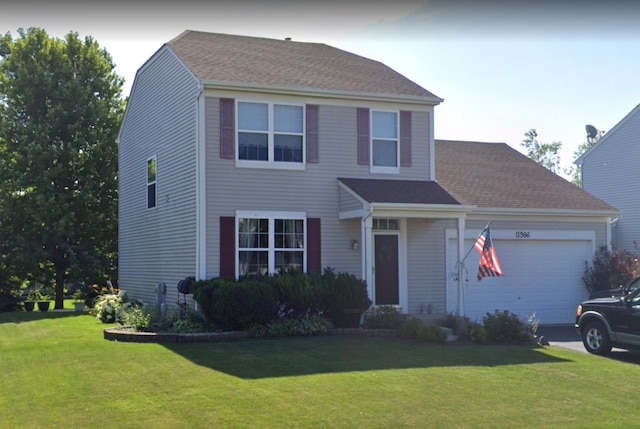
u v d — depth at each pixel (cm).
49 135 2992
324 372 1169
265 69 1984
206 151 1792
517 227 2192
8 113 2991
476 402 977
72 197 2991
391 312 1738
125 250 2558
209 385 1058
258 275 1786
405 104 2036
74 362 1268
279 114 1883
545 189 2380
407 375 1153
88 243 3075
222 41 2217
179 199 1939
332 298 1706
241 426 837
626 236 2986
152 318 1720
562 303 2234
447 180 2294
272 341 1529
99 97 3183
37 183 2930
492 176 2420
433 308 2008
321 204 1911
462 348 1488
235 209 1812
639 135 2953
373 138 1998
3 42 3156
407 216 1809
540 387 1092
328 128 1938
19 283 3017
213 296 1622
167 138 2058
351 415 891
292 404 941
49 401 966
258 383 1073
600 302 1511
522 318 2177
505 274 2170
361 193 1831
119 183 2673
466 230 2120
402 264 1997
